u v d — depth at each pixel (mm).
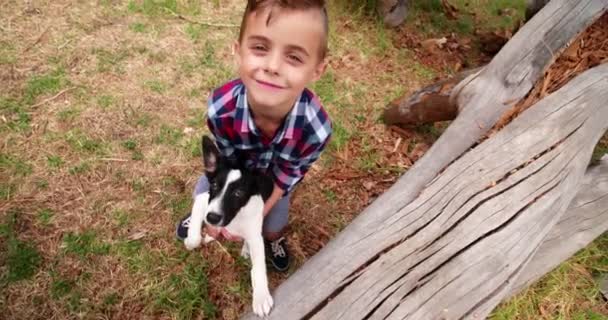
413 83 4434
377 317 1901
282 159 2203
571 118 2391
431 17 5328
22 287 2654
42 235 2879
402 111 3789
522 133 2324
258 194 2178
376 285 1951
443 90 3438
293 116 1995
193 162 3408
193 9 4621
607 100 2486
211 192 2127
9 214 2928
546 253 2643
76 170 3209
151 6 4520
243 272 2908
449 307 1951
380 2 4949
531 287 2926
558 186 2219
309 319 1920
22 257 2738
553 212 2178
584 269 3088
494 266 2018
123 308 2670
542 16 2971
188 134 3568
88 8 4379
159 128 3566
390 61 4629
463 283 1982
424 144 3920
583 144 2363
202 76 4012
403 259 2004
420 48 4879
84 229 2947
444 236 2061
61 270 2752
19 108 3490
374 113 4082
